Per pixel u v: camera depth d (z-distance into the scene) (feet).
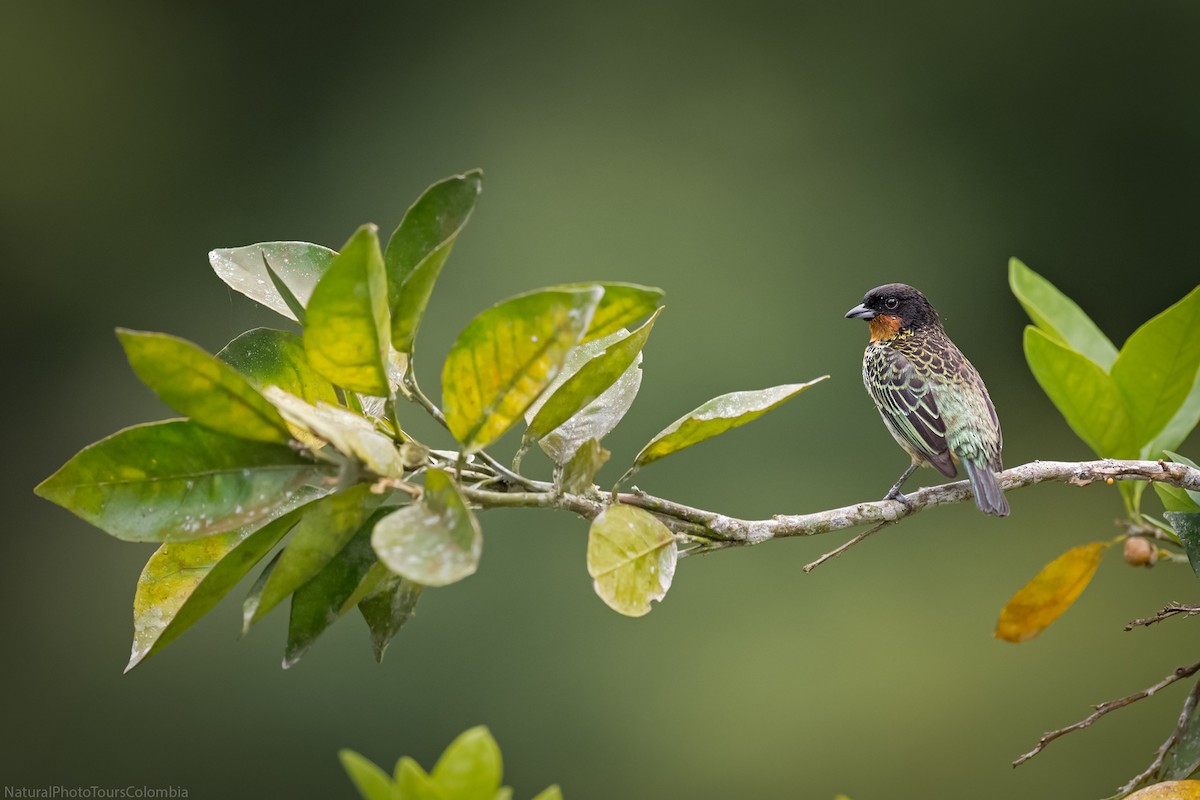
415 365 53.11
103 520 12.70
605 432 15.69
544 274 55.16
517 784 44.83
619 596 13.62
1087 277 56.18
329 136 58.95
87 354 56.18
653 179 56.39
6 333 55.57
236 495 12.92
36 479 53.83
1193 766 16.99
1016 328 55.57
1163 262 55.93
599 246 55.42
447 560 11.28
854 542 17.97
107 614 49.65
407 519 11.73
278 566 12.46
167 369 12.17
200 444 12.87
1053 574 19.16
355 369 13.08
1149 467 19.21
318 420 12.19
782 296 54.90
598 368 13.99
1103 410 20.94
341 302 12.36
